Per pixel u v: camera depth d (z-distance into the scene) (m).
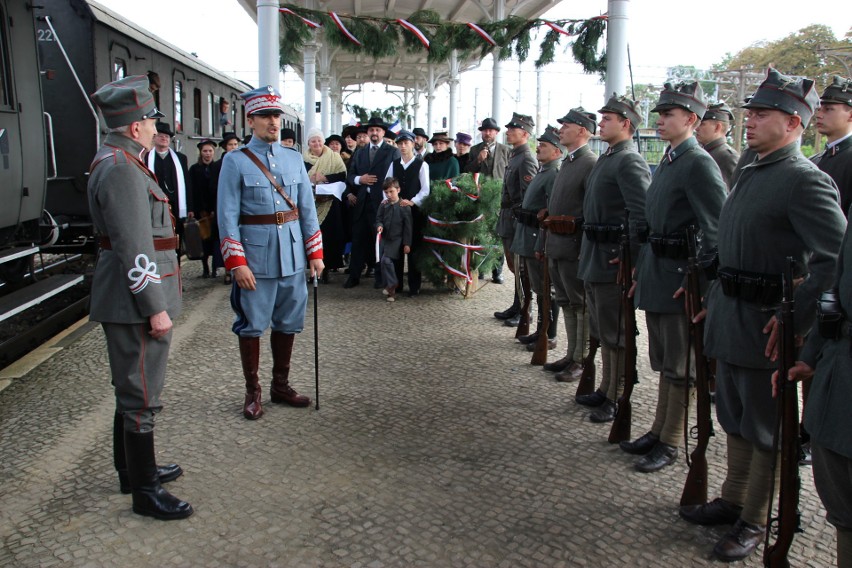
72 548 2.77
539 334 5.19
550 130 5.34
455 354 5.51
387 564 2.68
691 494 3.03
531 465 3.55
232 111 15.34
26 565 2.65
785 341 2.37
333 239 8.38
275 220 4.07
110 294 2.94
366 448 3.73
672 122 3.30
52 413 4.22
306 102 15.05
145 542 2.82
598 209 4.05
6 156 5.36
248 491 3.24
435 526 2.95
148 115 3.00
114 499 3.17
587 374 4.38
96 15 7.51
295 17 7.97
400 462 3.56
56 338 5.89
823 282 2.33
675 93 3.28
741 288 2.68
